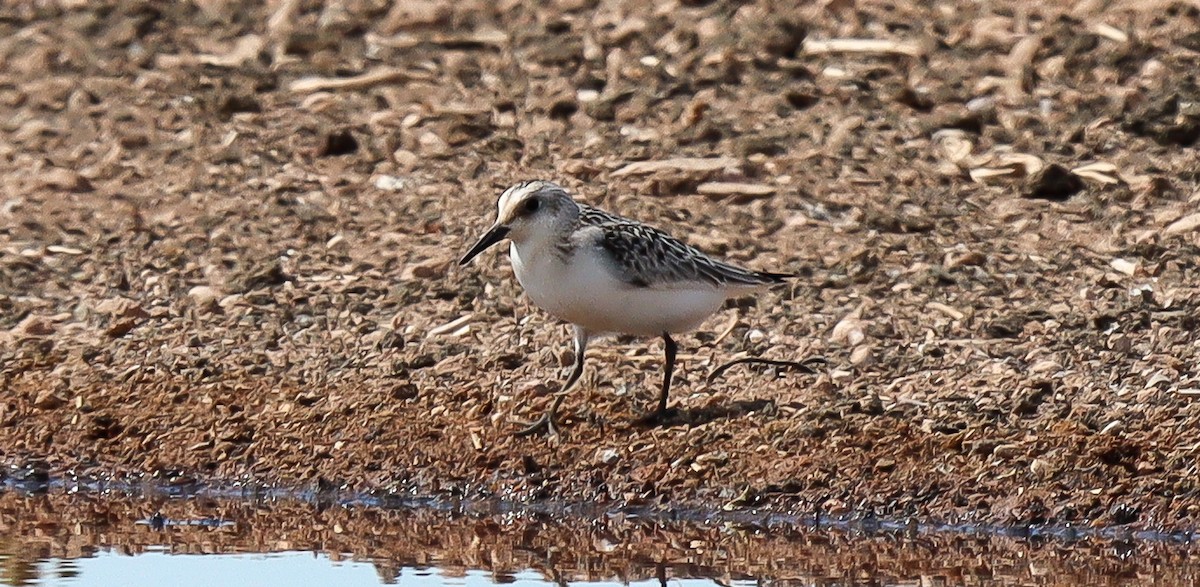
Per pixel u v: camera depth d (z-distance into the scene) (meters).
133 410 13.27
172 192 16.89
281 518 12.10
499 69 18.86
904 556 11.16
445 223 16.20
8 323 14.55
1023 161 16.78
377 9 19.98
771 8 19.41
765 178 16.75
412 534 11.80
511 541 11.63
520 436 12.62
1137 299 14.37
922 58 18.45
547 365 13.67
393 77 18.78
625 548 11.42
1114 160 16.77
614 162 17.12
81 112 18.39
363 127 17.94
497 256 15.44
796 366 13.48
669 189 16.66
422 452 12.56
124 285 15.21
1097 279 14.84
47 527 11.95
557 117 17.97
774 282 12.95
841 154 17.09
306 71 19.00
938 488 11.77
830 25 19.09
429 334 14.23
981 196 16.39
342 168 17.27
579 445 12.47
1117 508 11.44
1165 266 14.97
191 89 18.78
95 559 11.29
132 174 17.23
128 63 19.30
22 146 17.77
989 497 11.65
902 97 17.86
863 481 11.89
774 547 11.37
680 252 12.35
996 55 18.45
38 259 15.62
